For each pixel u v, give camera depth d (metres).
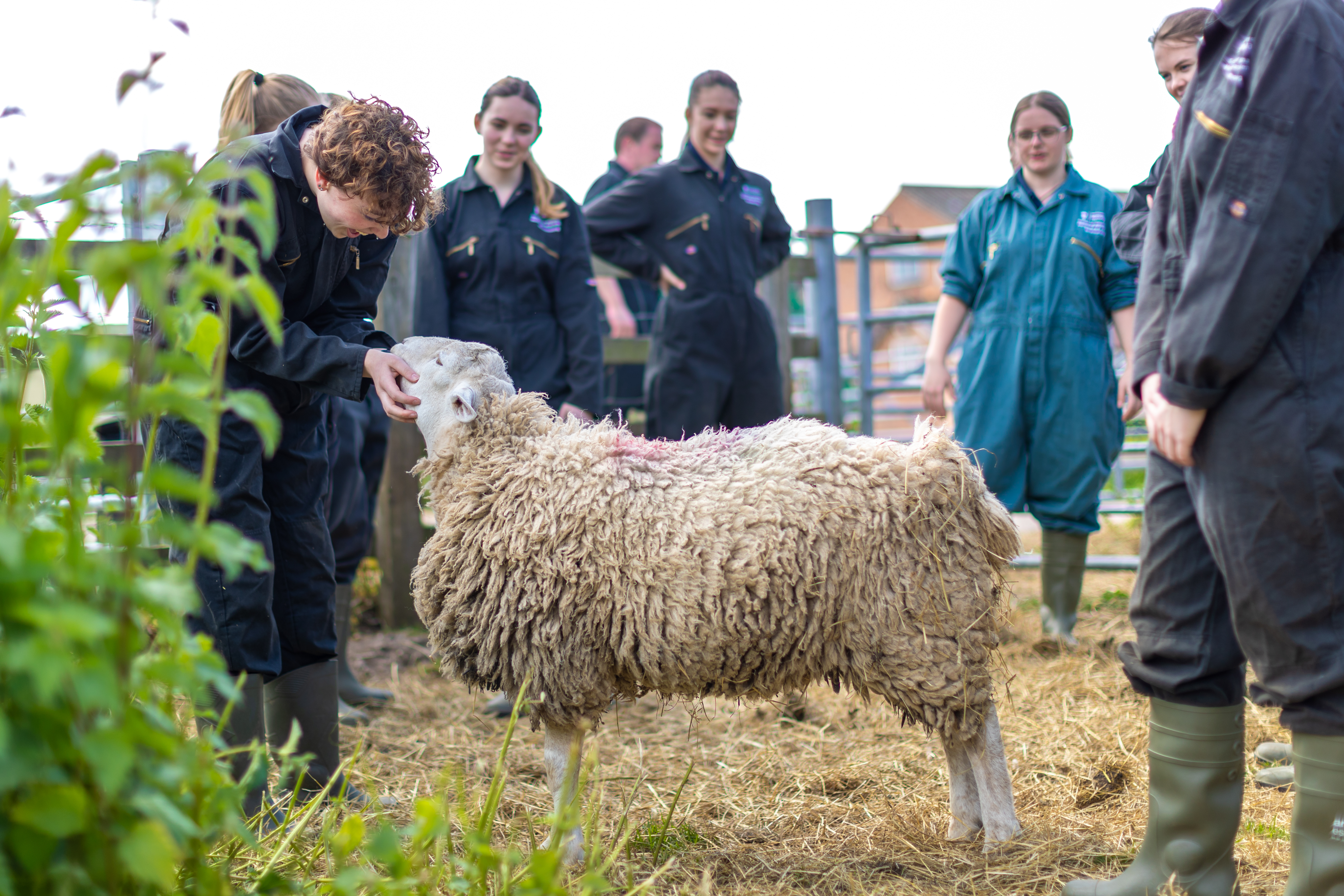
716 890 2.39
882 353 33.72
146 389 1.25
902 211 39.91
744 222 5.02
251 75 3.32
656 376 5.02
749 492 2.57
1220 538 1.92
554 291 4.48
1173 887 2.12
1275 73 1.78
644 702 4.38
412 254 5.54
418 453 5.73
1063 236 4.71
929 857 2.53
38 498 1.50
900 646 2.54
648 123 6.79
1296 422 1.82
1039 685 4.25
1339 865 1.86
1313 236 1.77
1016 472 4.88
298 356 2.71
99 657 1.21
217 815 1.49
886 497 2.55
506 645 2.61
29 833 1.19
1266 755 3.23
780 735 3.85
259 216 1.27
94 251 1.23
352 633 5.73
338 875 1.69
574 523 2.53
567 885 2.29
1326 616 1.85
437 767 3.57
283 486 2.92
